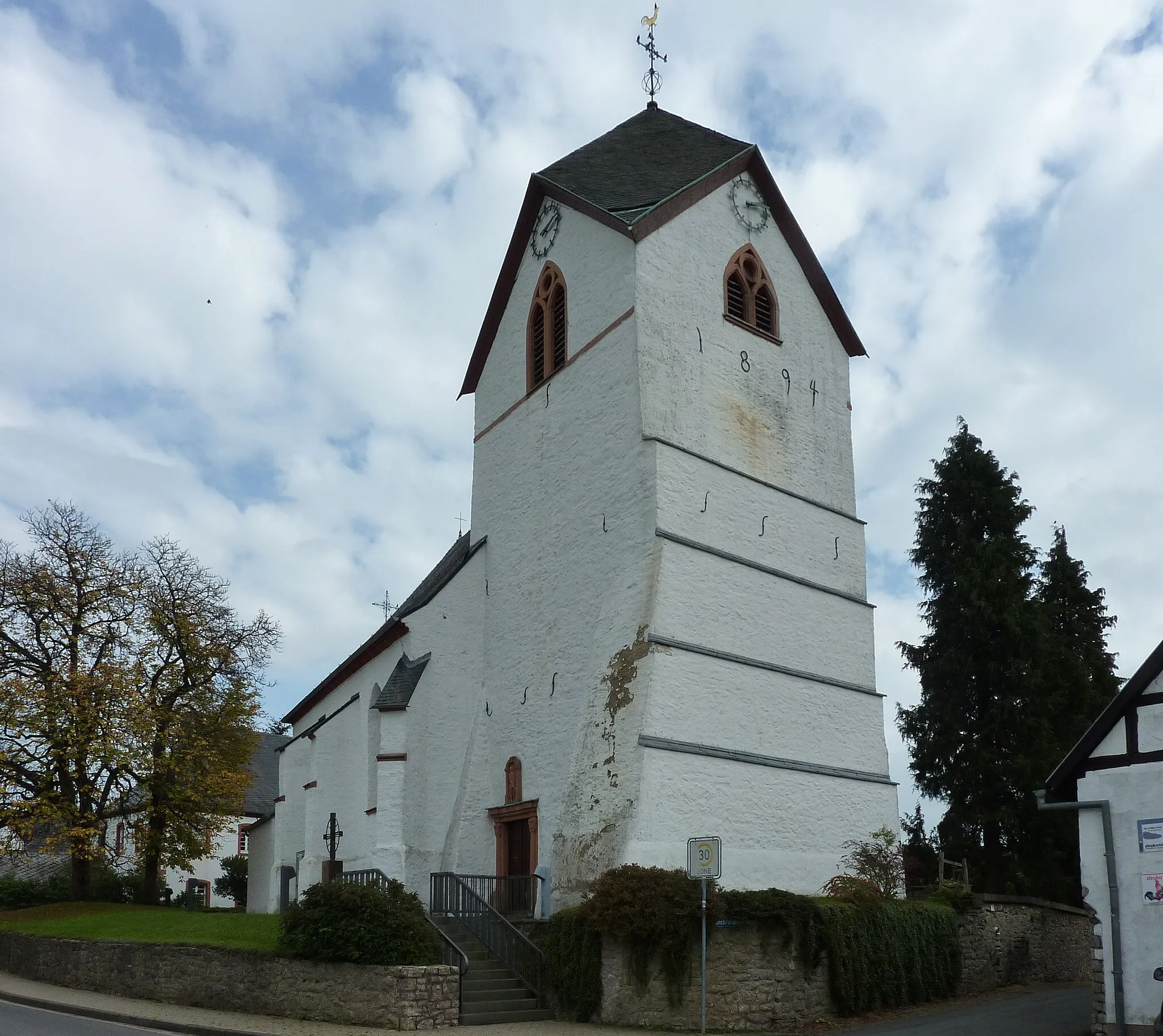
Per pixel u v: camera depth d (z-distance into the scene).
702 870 19.39
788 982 20.53
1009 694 36.69
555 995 21.27
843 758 28.09
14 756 35.28
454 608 31.44
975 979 25.03
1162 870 16.17
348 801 35.31
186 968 23.16
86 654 37.38
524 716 29.05
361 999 19.84
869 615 30.39
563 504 29.23
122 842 46.84
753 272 31.00
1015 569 37.91
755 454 29.16
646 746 23.56
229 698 39.62
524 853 28.28
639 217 28.12
